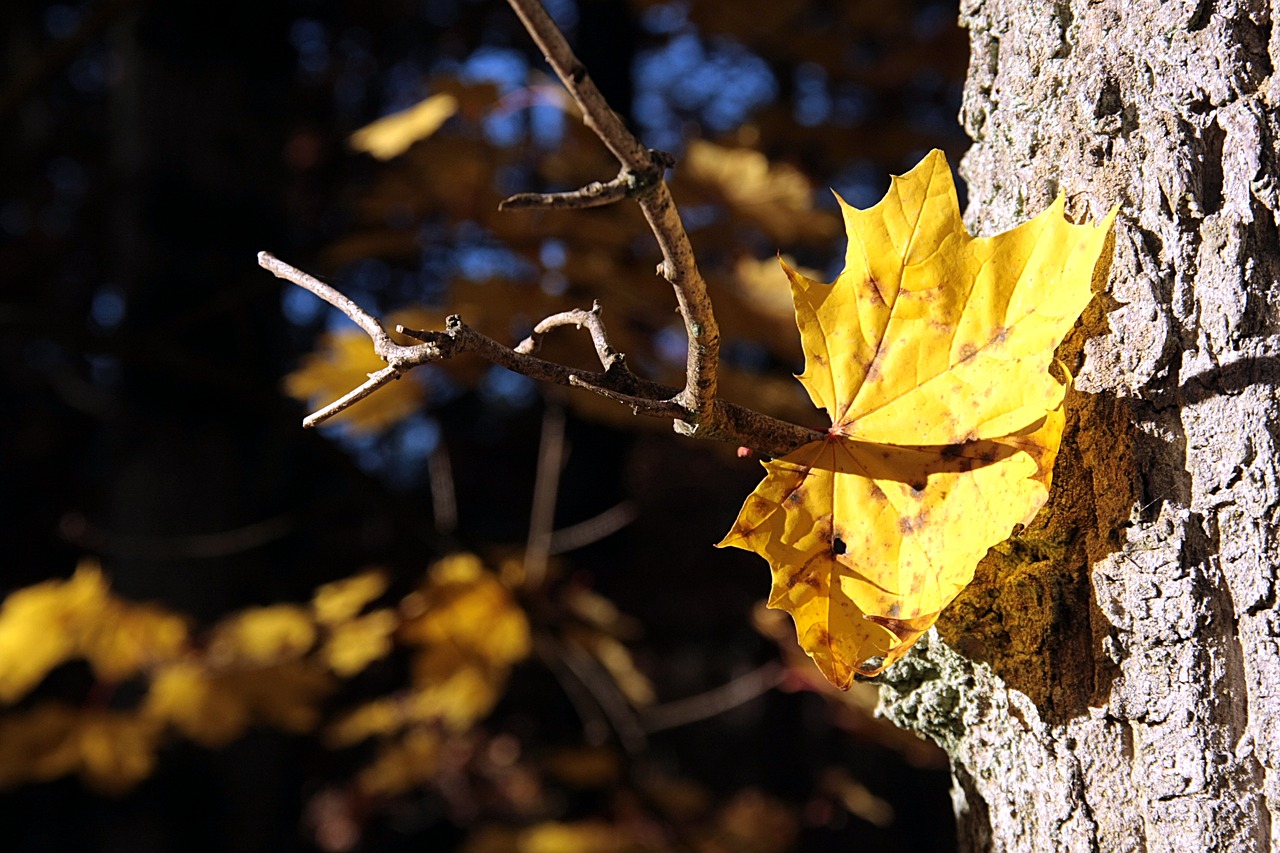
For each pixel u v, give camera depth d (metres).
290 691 1.38
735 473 2.44
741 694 1.20
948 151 1.58
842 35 1.60
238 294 1.31
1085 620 0.63
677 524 2.52
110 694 1.46
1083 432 0.64
